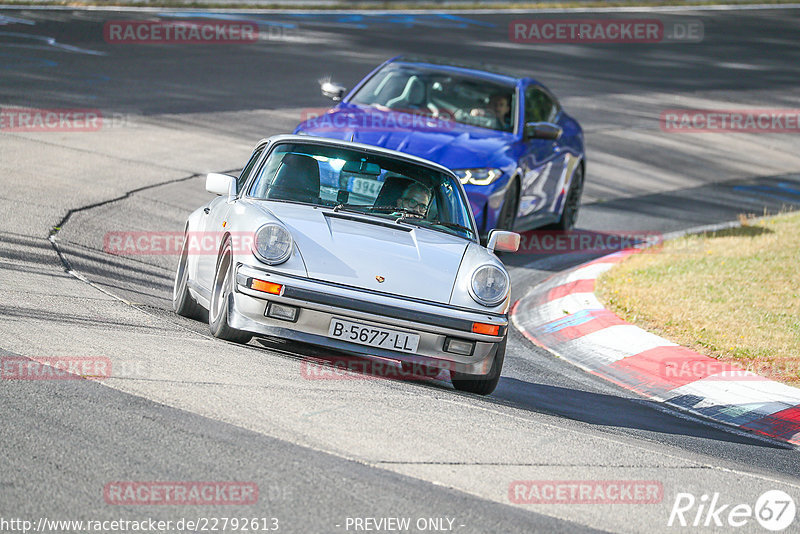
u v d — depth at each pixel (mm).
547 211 47750
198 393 19797
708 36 144000
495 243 27453
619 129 80688
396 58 47094
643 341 32938
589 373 30594
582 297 37875
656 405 27688
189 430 17688
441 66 46406
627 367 31359
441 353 23578
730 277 41844
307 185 26672
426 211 27109
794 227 53156
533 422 21906
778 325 35344
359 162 27609
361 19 119875
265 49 90375
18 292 26344
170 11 106375
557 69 104125
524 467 18406
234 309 23516
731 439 24812
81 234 36156
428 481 16859
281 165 26984
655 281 40906
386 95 43781
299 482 15984
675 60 122062
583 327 34781
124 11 101875
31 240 33531
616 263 44156
